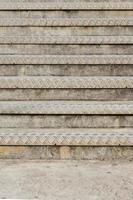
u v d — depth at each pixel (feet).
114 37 16.92
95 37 16.99
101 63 15.25
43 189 9.24
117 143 11.50
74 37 17.03
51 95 14.14
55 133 11.87
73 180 9.84
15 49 17.24
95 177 10.07
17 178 9.99
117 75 15.26
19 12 19.72
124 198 8.71
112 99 14.08
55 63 15.38
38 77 14.39
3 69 15.48
